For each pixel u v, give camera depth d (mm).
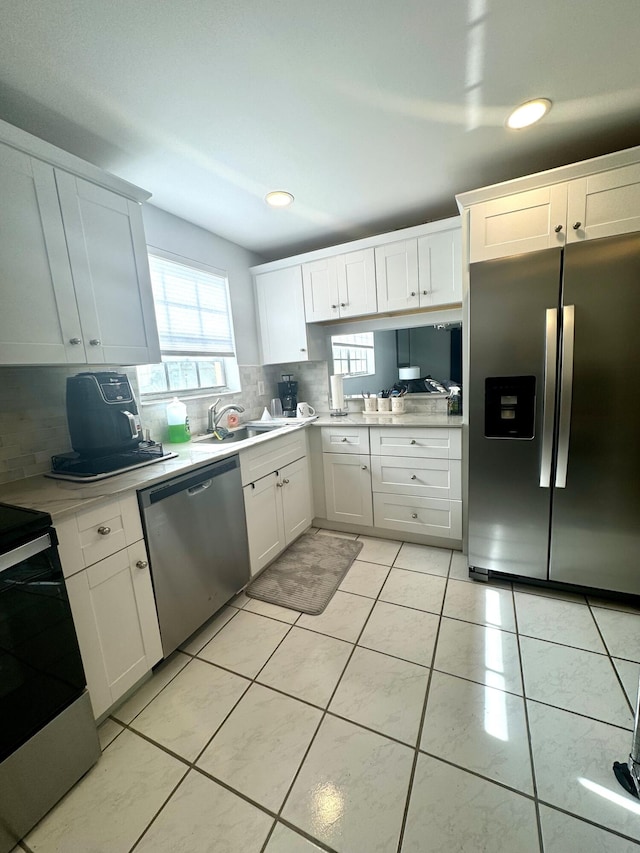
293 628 1799
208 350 2654
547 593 1945
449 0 1042
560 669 1460
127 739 1288
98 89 1287
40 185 1359
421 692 1398
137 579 1441
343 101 1422
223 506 1900
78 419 1610
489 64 1277
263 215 2395
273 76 1276
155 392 2363
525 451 1854
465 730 1242
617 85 1400
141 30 1071
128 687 1401
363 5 1045
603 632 1640
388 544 2592
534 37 1175
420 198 2275
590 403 1684
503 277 1777
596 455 1715
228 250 2807
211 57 1182
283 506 2459
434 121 1565
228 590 1940
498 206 1802
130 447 1766
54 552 1105
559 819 988
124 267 1695
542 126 1637
